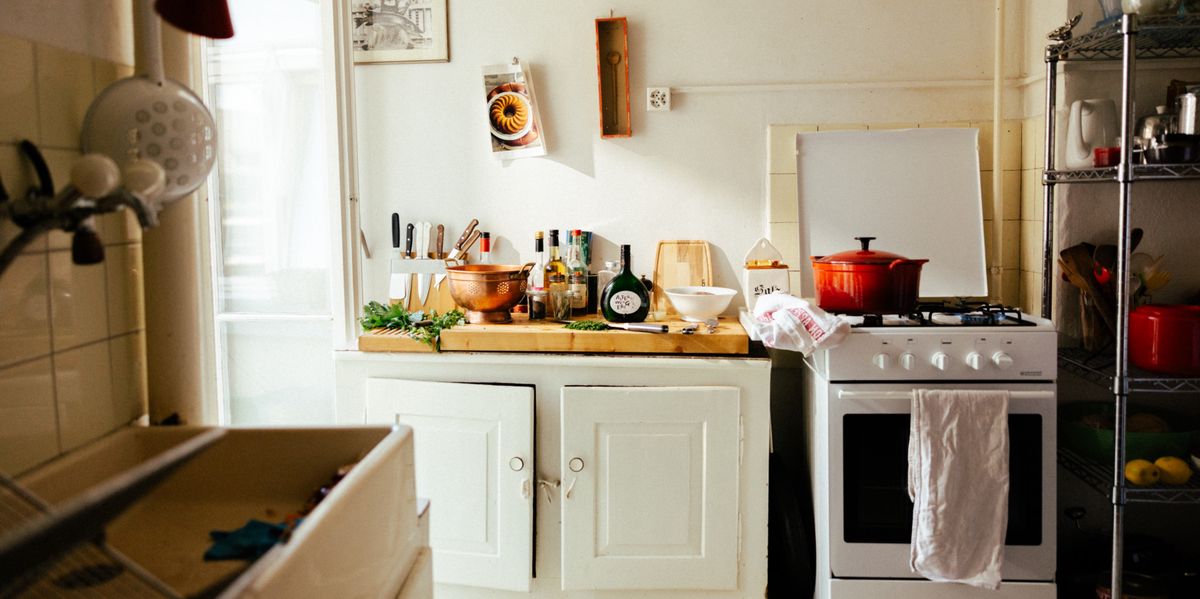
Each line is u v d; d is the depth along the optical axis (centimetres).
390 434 139
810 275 295
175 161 143
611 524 253
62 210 110
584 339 255
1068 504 284
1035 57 281
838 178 293
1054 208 272
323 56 261
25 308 128
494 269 276
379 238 308
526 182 305
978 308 259
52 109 134
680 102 299
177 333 161
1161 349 232
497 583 259
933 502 226
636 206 303
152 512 142
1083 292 262
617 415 249
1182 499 231
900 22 293
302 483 147
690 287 291
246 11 288
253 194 293
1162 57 259
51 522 65
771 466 271
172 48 160
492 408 254
